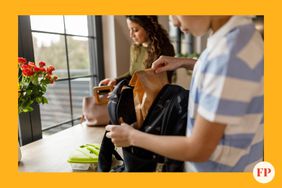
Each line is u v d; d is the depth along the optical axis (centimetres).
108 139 82
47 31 143
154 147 56
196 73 58
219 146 56
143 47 137
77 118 172
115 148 89
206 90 50
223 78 47
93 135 125
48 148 108
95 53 179
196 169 63
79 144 112
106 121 140
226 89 47
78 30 169
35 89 95
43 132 144
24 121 119
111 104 78
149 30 124
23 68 91
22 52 115
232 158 57
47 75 99
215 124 48
